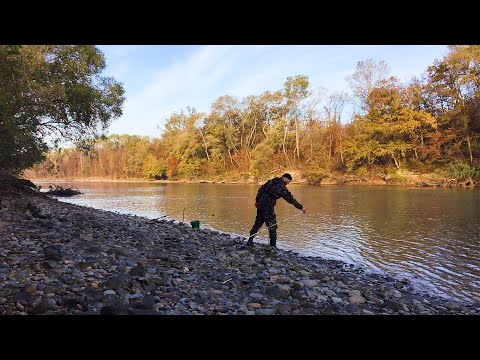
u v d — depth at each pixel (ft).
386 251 39.01
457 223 54.70
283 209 75.46
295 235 48.47
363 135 172.86
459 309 21.50
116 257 25.81
